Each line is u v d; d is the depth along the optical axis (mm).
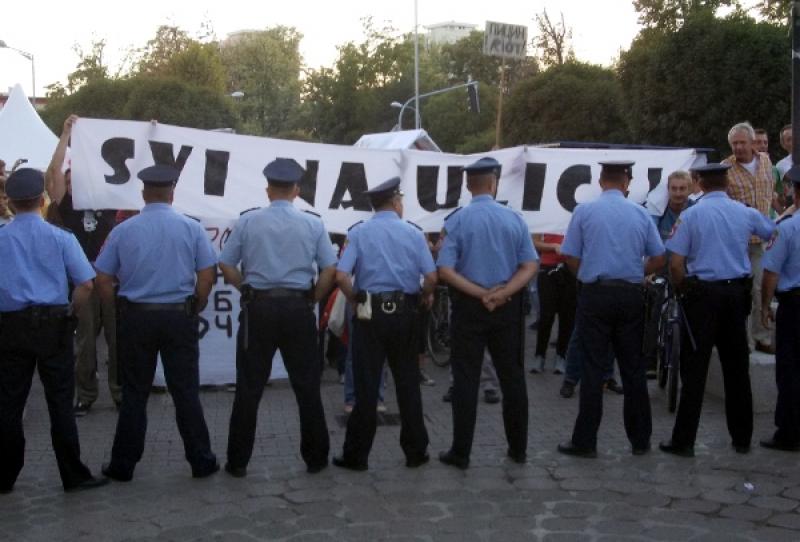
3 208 7031
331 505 5562
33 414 7969
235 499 5691
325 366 10000
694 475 6086
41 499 5734
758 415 7820
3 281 5656
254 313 6066
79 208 8008
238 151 8414
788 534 5035
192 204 8328
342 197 8695
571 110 38094
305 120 71625
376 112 67625
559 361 9680
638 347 6535
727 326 6500
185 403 6078
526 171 8945
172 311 6016
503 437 7141
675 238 6555
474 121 59406
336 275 6227
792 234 6539
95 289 7875
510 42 17797
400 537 5020
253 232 6113
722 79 25453
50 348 5703
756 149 9320
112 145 8078
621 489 5812
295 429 7434
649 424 6602
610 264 6438
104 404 8375
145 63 64938
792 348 6582
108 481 6043
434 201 8836
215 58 59094
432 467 6340
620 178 6645
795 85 7867
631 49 30047
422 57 70750
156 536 5082
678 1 34031
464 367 6305
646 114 27984
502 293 6230
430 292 6383
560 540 4961
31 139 15617
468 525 5199
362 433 6238
